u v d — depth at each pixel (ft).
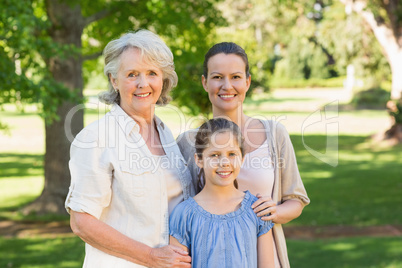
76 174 9.50
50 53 31.81
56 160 41.88
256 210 10.39
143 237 9.73
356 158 73.82
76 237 34.04
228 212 10.32
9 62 29.48
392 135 86.89
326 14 102.94
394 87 82.07
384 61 102.68
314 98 163.22
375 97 142.10
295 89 221.05
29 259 28.45
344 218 38.86
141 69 10.03
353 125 110.63
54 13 39.40
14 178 59.31
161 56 10.08
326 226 36.70
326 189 51.98
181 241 10.07
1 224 38.68
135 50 9.99
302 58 227.20
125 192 9.62
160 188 9.95
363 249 29.40
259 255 10.46
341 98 160.04
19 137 95.25
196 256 10.01
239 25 120.06
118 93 10.65
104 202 9.57
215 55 11.22
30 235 35.42
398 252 28.40
